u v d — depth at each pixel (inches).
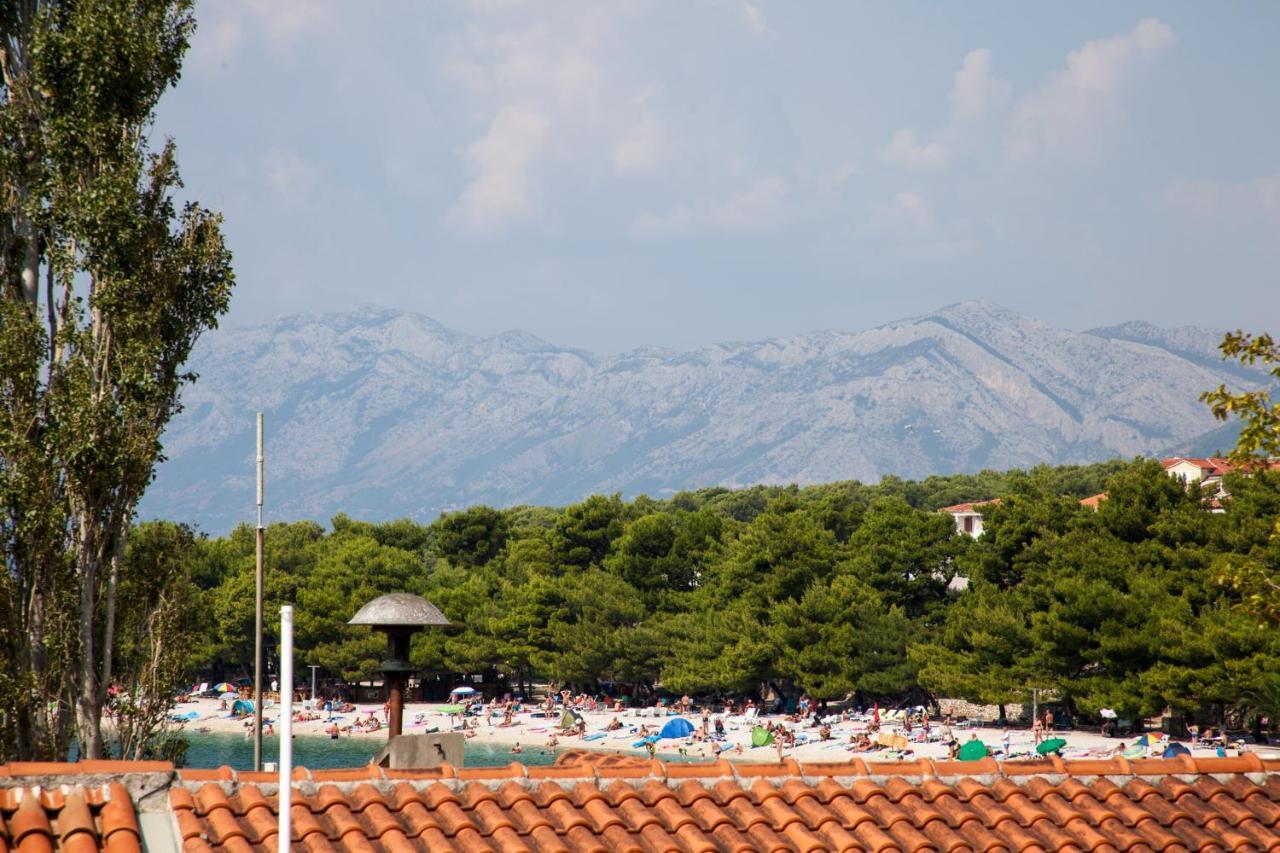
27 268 5492.1
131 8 5541.3
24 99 5502.0
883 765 2287.2
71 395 5132.9
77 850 1780.3
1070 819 2183.8
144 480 5334.6
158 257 5482.3
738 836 2025.1
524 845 1926.7
